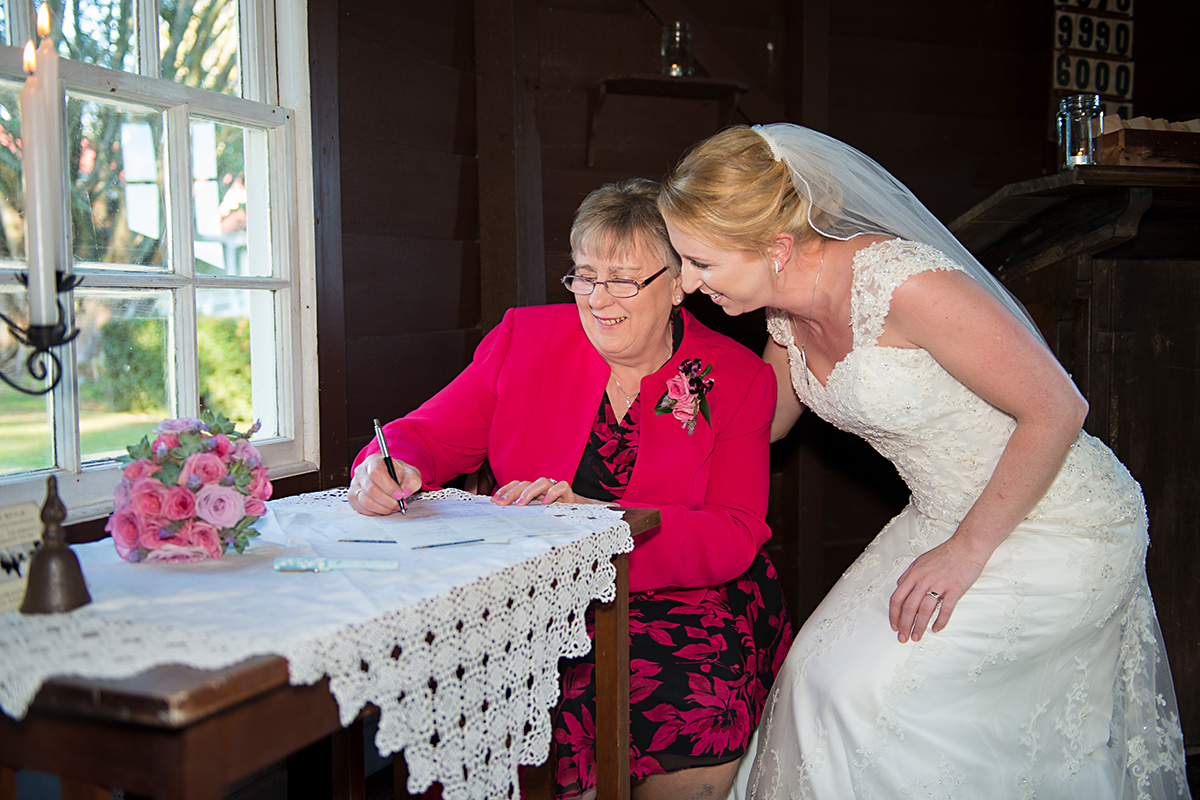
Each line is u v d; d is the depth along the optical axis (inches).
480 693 44.3
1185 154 83.0
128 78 62.7
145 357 66.1
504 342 75.4
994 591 61.6
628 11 101.1
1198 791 83.4
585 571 51.8
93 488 61.1
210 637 34.9
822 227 63.4
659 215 68.1
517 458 72.8
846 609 67.1
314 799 77.8
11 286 56.6
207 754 31.4
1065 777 63.7
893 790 59.0
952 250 66.3
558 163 99.6
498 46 94.0
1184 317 88.3
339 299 80.4
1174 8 120.6
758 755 70.1
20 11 56.4
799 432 110.0
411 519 55.8
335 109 79.1
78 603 38.8
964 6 115.2
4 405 56.3
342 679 36.0
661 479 70.9
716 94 101.2
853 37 110.9
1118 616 66.3
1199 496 90.1
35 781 55.4
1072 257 86.7
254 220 75.8
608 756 57.4
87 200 61.2
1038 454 58.4
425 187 90.3
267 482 49.3
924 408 62.9
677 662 63.2
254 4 75.1
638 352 70.3
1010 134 118.7
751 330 108.5
